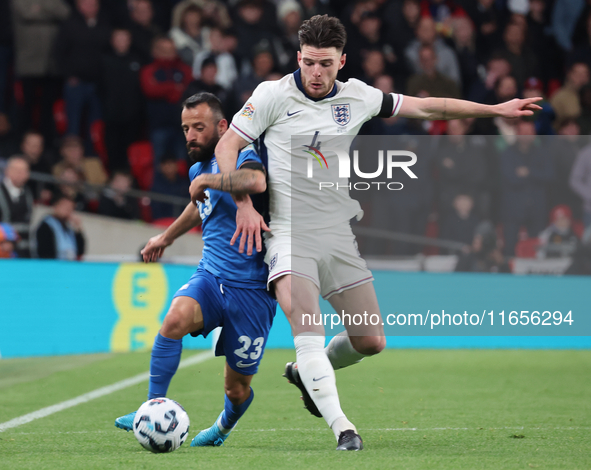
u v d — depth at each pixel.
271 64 42.81
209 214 13.66
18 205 34.72
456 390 22.73
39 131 42.53
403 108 13.38
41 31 41.53
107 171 42.03
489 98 45.03
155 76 41.47
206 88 41.75
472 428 15.62
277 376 26.17
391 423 16.52
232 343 13.41
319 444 13.48
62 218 35.47
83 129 41.78
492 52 48.84
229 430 13.76
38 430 15.61
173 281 34.84
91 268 33.28
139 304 34.16
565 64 49.78
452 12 48.56
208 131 13.74
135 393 22.19
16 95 42.94
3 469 10.69
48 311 32.25
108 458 11.49
